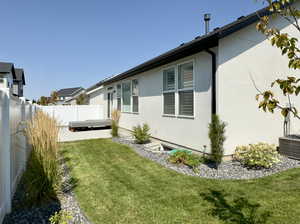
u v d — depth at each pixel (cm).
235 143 517
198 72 561
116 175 427
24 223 244
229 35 498
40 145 308
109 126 1400
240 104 521
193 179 397
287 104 579
